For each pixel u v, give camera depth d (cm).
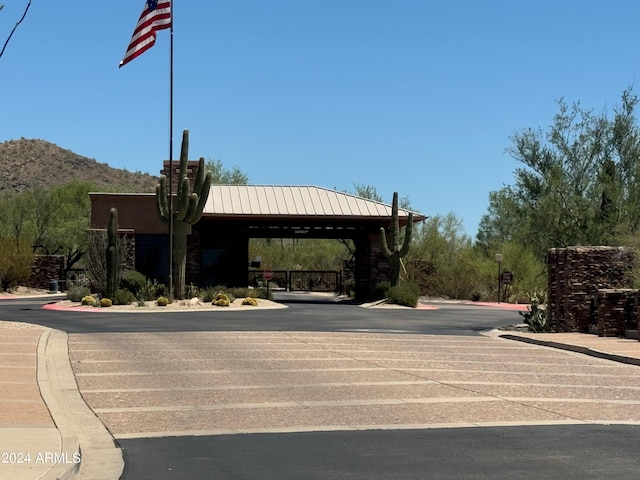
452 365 1728
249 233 4769
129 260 4016
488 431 1036
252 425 1070
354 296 4984
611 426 1080
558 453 907
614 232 3067
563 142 3322
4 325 2334
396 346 2088
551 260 2716
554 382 1507
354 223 4438
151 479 788
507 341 2348
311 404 1226
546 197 3241
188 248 4266
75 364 1645
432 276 5572
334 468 834
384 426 1066
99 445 944
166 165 4509
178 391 1337
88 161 11425
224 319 2889
